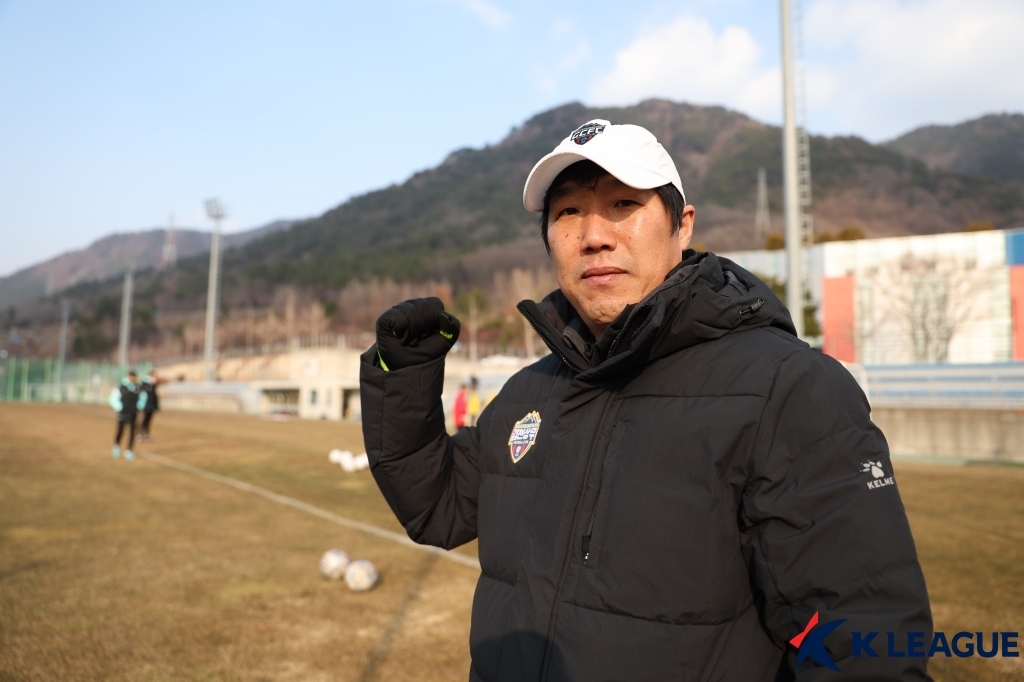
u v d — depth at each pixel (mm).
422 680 3586
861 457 1083
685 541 1142
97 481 10883
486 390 29297
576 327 1615
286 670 3701
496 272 110438
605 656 1146
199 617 4512
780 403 1134
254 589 5117
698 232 128375
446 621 4453
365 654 3918
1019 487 10297
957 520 7621
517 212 197250
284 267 124062
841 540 1033
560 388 1543
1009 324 40312
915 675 964
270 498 9336
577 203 1459
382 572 5586
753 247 110188
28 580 5273
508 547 1424
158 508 8484
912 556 1025
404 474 1711
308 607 4719
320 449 16891
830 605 1014
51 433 21234
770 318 1317
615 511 1218
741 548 1154
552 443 1391
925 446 16328
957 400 17328
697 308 1252
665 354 1293
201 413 40031
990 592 4891
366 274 112312
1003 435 15227
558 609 1230
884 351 42375
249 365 62000
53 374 57906
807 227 18547
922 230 124812
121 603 4777
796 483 1087
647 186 1351
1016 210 126500
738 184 183875
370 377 1716
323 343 60594
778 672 1148
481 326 69812
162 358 86250
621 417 1305
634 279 1421
